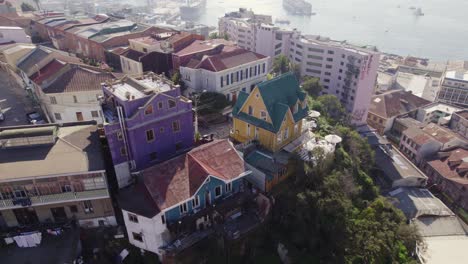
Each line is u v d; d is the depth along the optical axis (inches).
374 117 4074.8
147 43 3191.4
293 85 2143.2
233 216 1625.2
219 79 2600.9
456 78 4753.9
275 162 1872.5
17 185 1368.1
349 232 1656.0
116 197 1518.2
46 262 1337.4
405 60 6530.5
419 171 2822.3
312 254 1590.8
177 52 3021.7
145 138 1601.9
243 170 1648.6
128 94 1571.1
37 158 1456.7
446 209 2444.6
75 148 1533.0
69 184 1411.2
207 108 2429.9
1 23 4296.3
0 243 1402.6
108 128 1492.4
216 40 3353.8
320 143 2112.5
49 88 2215.8
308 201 1627.7
